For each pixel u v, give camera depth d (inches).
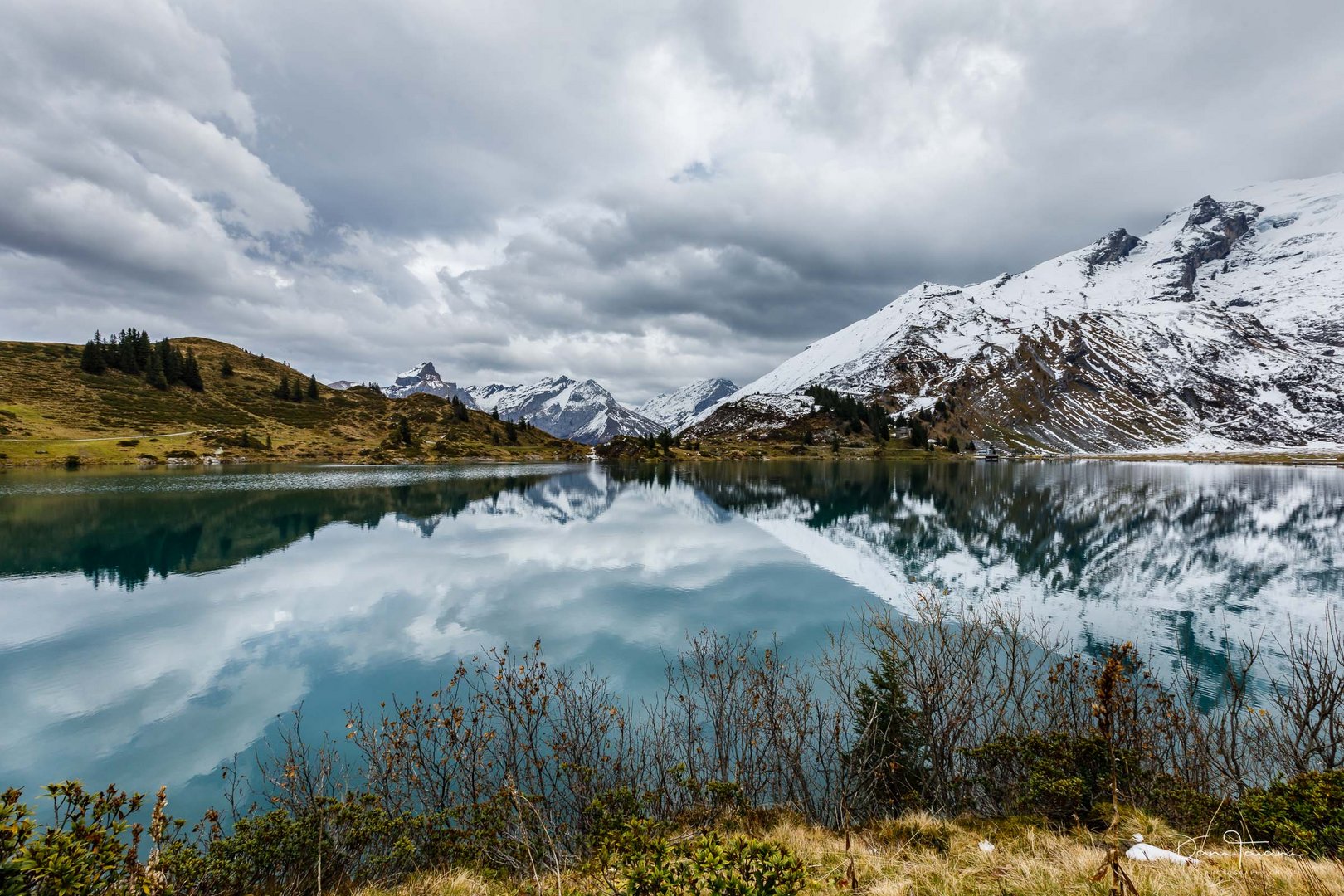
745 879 254.4
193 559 2041.1
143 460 5615.2
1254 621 1533.0
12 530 2399.1
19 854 218.2
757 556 2251.5
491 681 1072.8
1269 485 5083.7
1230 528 2970.0
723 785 551.8
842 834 486.3
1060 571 2085.4
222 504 3161.9
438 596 1652.3
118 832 266.1
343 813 474.6
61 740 882.1
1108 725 303.3
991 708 761.6
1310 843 380.2
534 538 2564.0
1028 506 3779.5
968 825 498.0
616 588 1754.4
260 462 6584.6
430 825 504.1
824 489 4918.8
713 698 829.8
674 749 766.5
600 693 999.6
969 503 3946.9
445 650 1251.2
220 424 7475.4
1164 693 709.9
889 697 699.4
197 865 369.7
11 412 6028.5
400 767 634.2
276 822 449.1
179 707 987.9
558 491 4626.0
